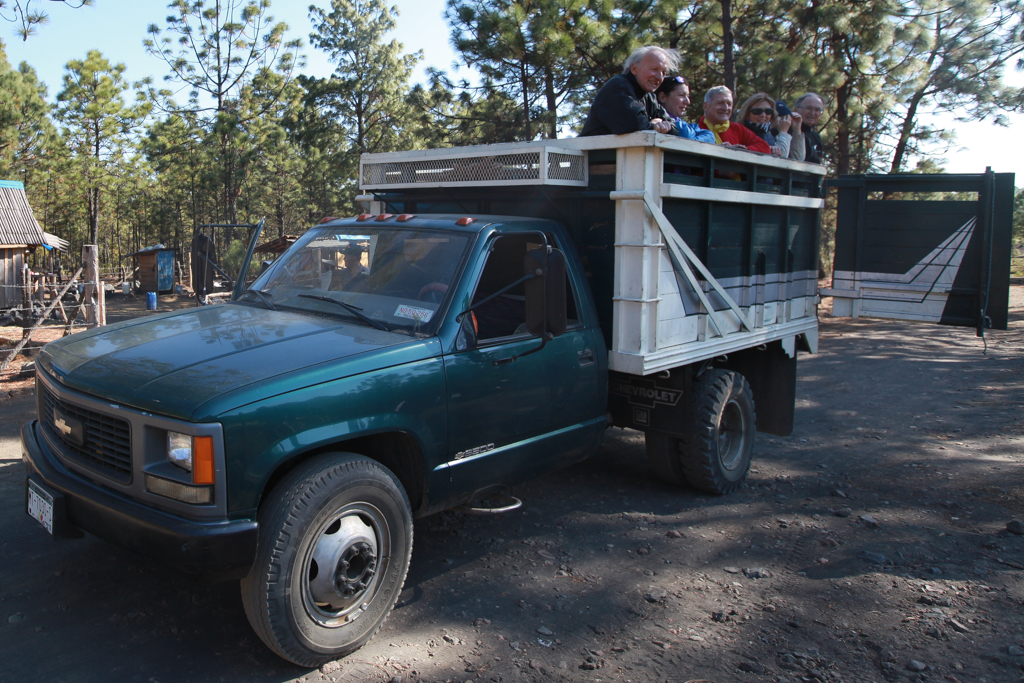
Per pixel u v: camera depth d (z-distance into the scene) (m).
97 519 3.13
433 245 4.14
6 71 34.75
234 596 3.84
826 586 4.17
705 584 4.18
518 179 4.61
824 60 16.91
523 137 18.66
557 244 4.58
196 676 3.14
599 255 4.82
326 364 3.28
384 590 3.47
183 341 3.58
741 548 4.70
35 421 4.02
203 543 2.84
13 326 16.42
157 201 58.91
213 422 2.88
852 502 5.62
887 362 12.62
